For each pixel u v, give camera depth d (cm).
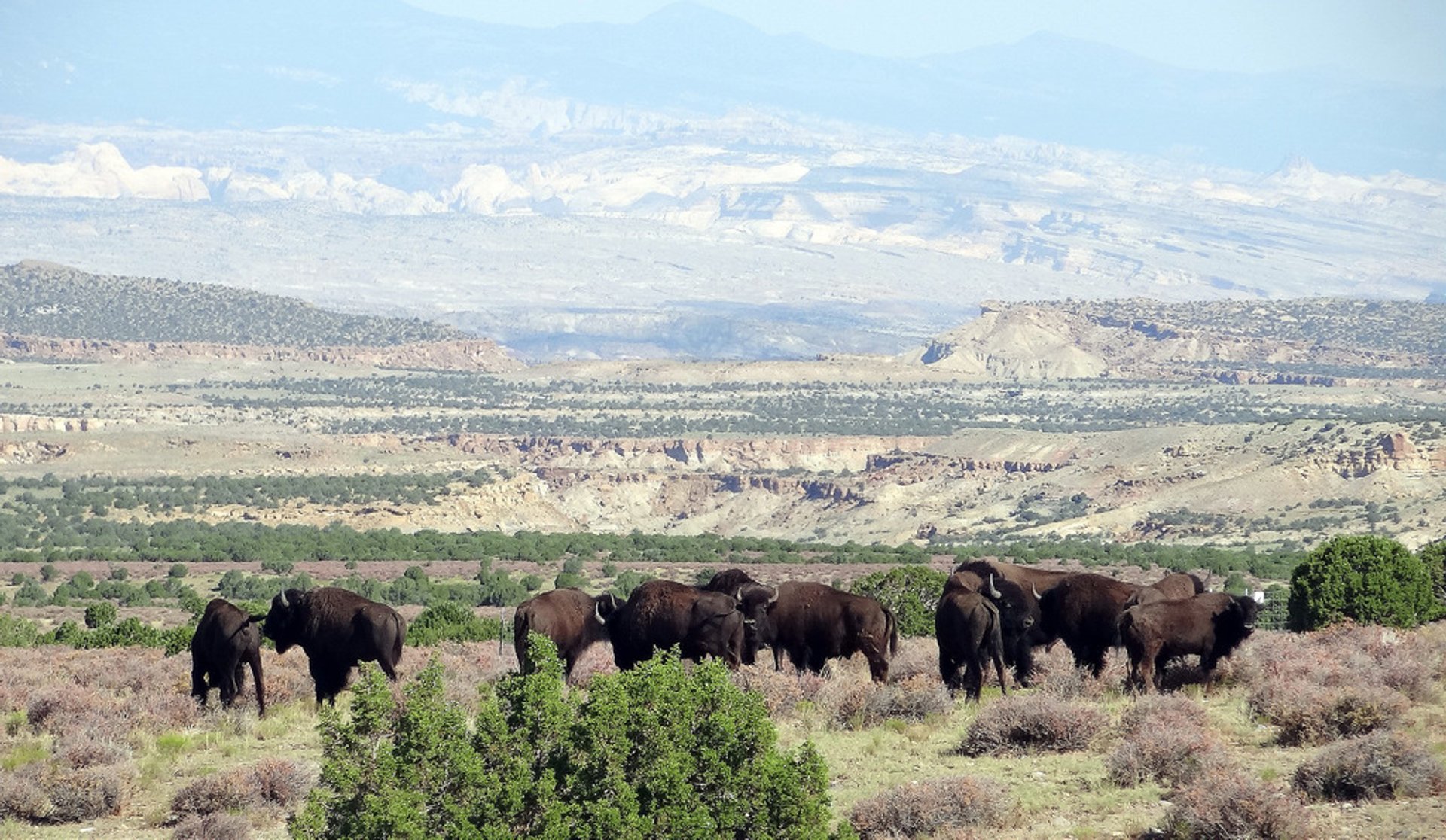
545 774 6800
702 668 7050
